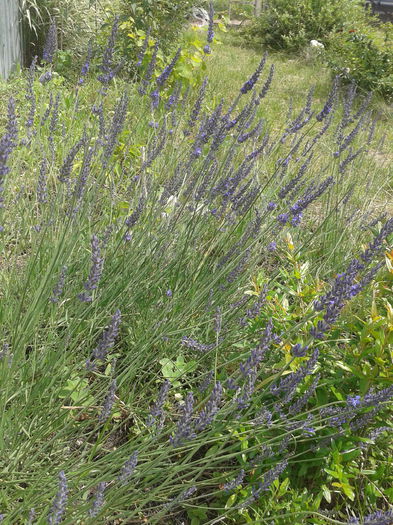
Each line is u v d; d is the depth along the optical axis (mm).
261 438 2406
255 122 6477
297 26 13039
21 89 5809
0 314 2564
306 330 2662
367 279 2350
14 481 1972
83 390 2424
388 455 2537
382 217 3918
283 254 3781
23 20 7668
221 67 9773
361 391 2484
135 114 5215
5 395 2064
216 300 2912
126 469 1686
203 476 2406
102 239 2938
